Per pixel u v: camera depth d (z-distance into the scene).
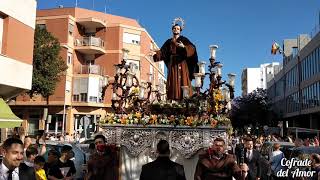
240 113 65.94
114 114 9.98
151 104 10.19
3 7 17.89
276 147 11.68
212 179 6.48
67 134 35.34
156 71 53.91
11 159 4.45
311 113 43.12
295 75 51.56
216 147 6.62
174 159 9.30
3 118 14.04
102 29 44.94
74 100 42.19
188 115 9.89
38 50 31.56
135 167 9.48
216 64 10.09
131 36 45.66
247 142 9.44
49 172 8.26
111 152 8.55
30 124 40.28
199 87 9.97
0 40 18.00
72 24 42.59
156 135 9.45
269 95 74.94
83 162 13.41
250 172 9.19
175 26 11.31
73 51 42.94
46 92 32.69
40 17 42.19
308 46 43.09
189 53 11.05
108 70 44.16
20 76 19.23
